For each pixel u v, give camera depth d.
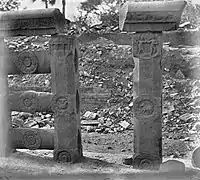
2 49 4.94
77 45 4.79
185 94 8.49
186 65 9.24
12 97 5.07
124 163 4.71
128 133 7.34
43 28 4.57
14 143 5.14
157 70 4.22
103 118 8.06
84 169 4.43
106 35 10.26
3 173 4.20
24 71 4.91
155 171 4.23
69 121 4.70
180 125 7.40
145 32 4.20
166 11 4.02
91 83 9.27
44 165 4.60
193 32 8.63
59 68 4.63
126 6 4.17
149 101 4.29
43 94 4.91
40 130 5.01
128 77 9.35
